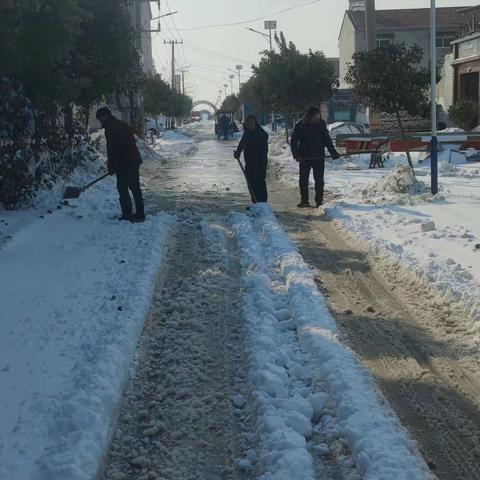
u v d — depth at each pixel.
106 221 10.88
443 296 6.76
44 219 10.78
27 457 3.86
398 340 5.86
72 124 14.55
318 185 12.78
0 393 4.62
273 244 9.04
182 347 5.71
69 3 9.02
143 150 25.11
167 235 9.95
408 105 20.83
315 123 12.66
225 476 3.89
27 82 10.36
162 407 4.71
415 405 4.68
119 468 4.01
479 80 28.61
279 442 3.99
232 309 6.66
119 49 14.63
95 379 4.68
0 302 6.56
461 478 3.83
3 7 6.95
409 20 50.47
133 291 6.80
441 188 13.77
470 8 33.03
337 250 9.13
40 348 5.39
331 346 5.34
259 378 4.80
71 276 7.50
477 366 5.27
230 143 44.22
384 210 11.35
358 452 3.87
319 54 28.12
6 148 11.16
